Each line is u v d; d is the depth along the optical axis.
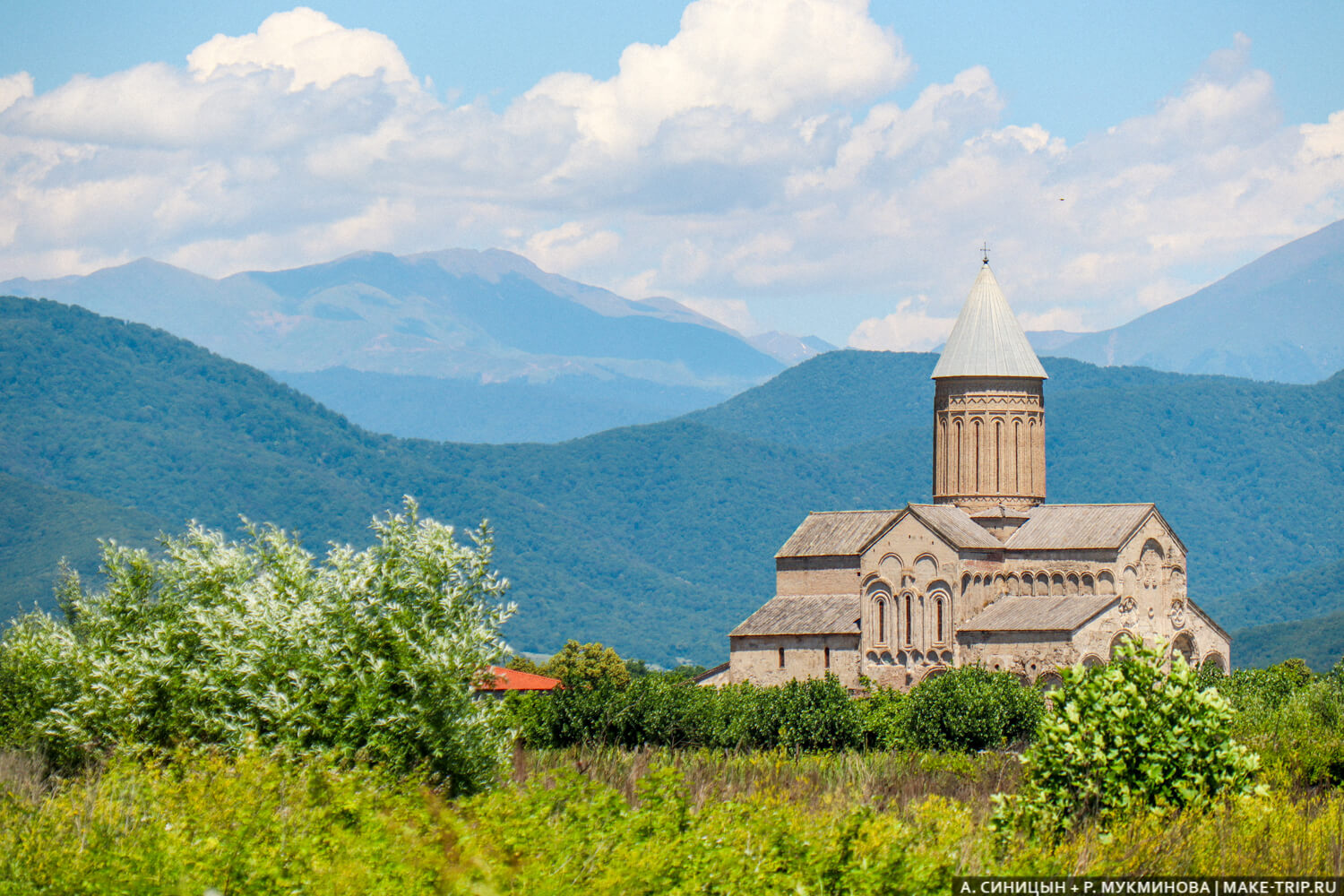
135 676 130.25
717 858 86.94
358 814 97.06
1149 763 101.81
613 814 100.19
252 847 88.19
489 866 82.44
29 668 150.88
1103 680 105.38
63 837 95.44
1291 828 96.06
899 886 83.38
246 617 126.44
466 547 129.12
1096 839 95.00
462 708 122.56
